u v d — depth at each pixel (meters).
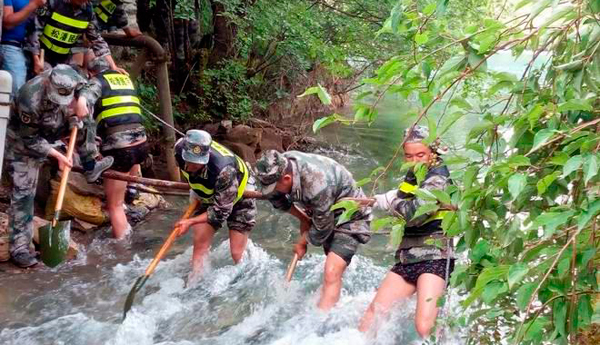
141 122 6.17
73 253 5.79
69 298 5.04
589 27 2.25
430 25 2.40
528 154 2.14
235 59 10.84
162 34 10.11
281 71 11.94
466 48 2.33
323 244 4.81
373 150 11.30
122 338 4.52
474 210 2.34
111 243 6.17
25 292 5.07
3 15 5.60
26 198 5.40
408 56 2.46
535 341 2.15
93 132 5.68
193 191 5.36
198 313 4.92
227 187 5.01
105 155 6.02
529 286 2.06
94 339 4.48
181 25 10.20
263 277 5.46
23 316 4.74
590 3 2.06
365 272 5.62
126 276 5.49
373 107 2.53
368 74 12.96
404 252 4.24
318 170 4.39
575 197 2.27
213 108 10.94
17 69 5.82
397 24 2.35
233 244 5.54
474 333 2.87
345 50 11.48
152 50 7.87
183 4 9.22
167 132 8.01
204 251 5.43
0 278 5.25
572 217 2.04
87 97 5.53
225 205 5.07
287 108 12.77
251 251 5.97
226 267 5.61
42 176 6.47
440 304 2.90
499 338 2.80
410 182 4.05
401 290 4.27
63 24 6.09
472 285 2.45
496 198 2.41
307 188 4.38
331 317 4.63
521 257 2.29
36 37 5.93
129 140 5.98
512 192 1.97
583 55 2.18
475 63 2.31
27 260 5.46
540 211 2.31
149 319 4.77
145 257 5.91
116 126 5.96
